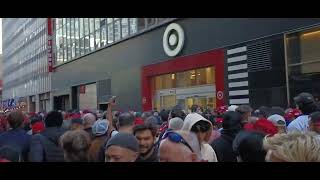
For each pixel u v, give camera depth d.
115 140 3.15
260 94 16.52
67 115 12.27
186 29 21.41
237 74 17.77
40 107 57.22
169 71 22.80
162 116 10.05
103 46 31.61
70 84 39.84
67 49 40.84
